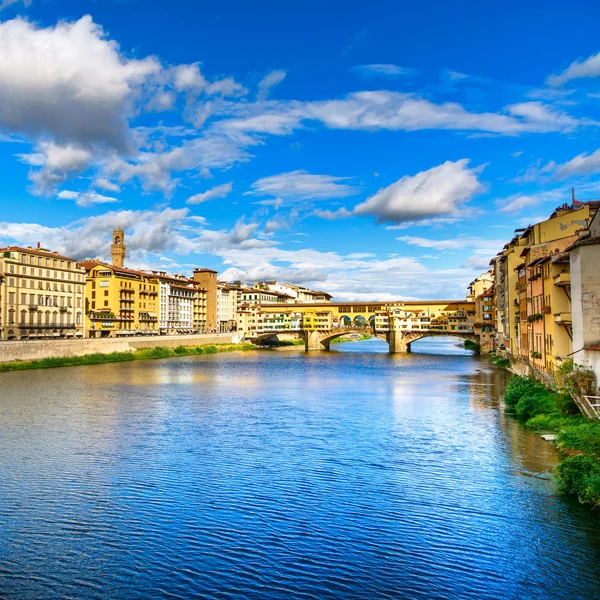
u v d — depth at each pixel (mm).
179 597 23234
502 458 41750
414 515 31016
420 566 25438
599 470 32875
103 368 119562
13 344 112188
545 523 29672
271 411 65062
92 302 174750
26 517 31094
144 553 26875
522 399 60031
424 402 71125
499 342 135000
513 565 25406
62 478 37969
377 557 26312
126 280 178000
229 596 23281
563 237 72500
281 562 25938
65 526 29906
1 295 127375
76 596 23297
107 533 29031
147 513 31641
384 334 198625
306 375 109812
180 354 165125
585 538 27922
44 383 90812
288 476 38344
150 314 190375
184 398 75938
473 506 32188
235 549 27234
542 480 36500
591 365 46812
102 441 48875
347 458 42844
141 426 55688
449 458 42250
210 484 36688
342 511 31766
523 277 84250
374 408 66750
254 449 45938
